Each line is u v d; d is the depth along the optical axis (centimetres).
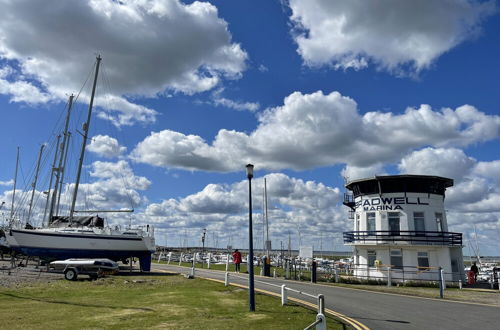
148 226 3238
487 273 3666
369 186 3262
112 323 1091
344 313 1365
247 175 1445
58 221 3366
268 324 1109
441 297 1955
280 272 3425
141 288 1931
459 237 3011
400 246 2969
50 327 1027
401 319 1279
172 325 1073
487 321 1272
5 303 1409
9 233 3019
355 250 3259
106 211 3394
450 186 3378
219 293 1756
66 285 2033
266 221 4566
